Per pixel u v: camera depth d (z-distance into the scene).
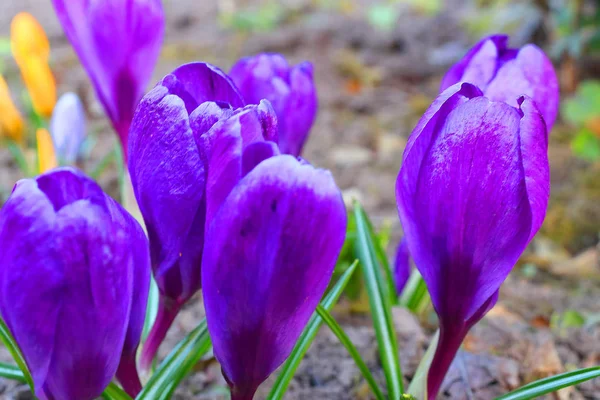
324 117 1.22
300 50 1.54
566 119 1.24
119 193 0.90
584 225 0.90
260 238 0.31
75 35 0.43
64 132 0.72
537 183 0.33
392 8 1.79
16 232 0.31
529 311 0.67
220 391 0.47
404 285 0.56
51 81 0.78
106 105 0.44
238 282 0.32
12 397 0.46
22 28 0.75
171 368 0.38
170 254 0.35
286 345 0.33
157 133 0.34
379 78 1.39
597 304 0.69
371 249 0.44
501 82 0.37
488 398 0.47
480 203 0.33
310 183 0.31
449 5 1.95
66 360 0.33
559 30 1.34
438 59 1.50
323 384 0.49
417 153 0.34
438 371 0.37
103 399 0.40
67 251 0.31
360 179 1.02
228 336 0.33
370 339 0.54
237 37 1.61
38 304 0.32
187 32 1.67
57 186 0.32
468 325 0.36
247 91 0.43
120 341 0.33
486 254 0.34
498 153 0.33
